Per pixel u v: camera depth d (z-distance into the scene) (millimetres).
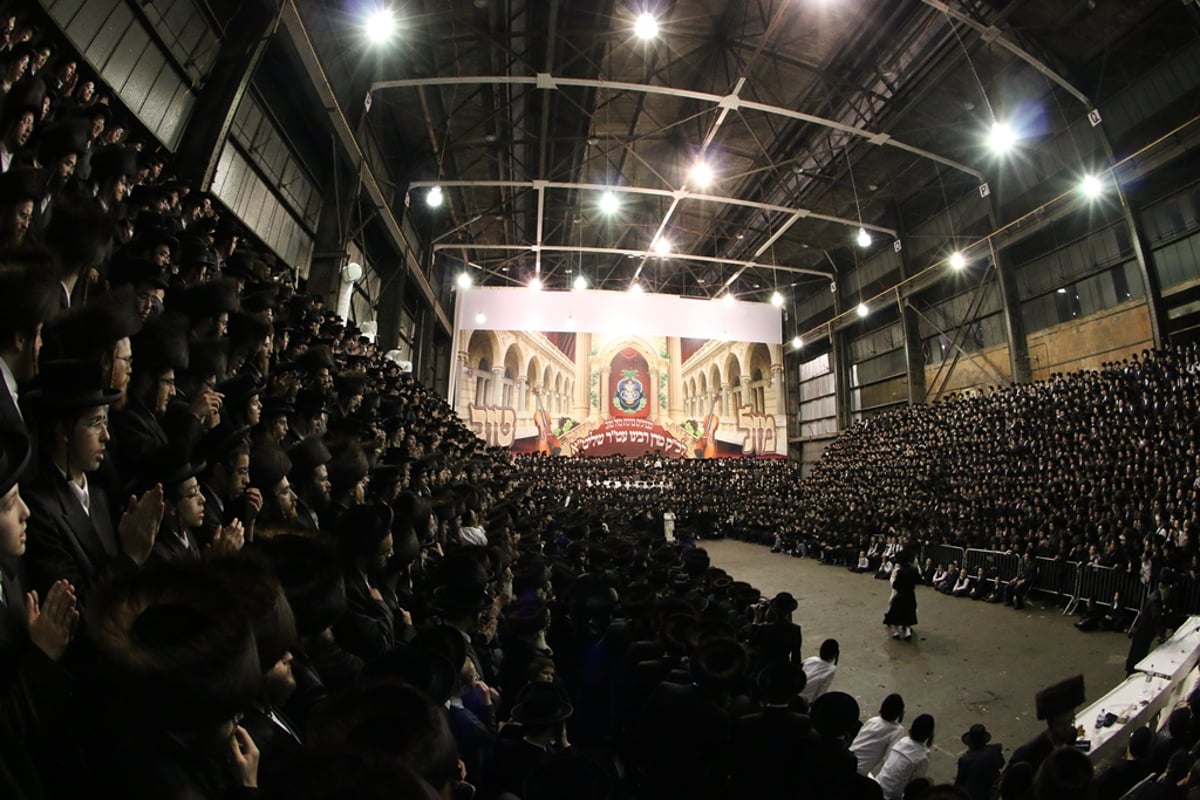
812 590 17156
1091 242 21781
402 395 11938
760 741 3436
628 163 27109
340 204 17438
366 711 1165
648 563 7969
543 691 3270
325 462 4102
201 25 11195
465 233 32750
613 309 27719
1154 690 6426
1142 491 13906
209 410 3549
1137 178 18922
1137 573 12070
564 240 34188
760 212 31531
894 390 32094
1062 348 22812
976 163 24516
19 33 6766
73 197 3176
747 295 40406
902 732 5441
